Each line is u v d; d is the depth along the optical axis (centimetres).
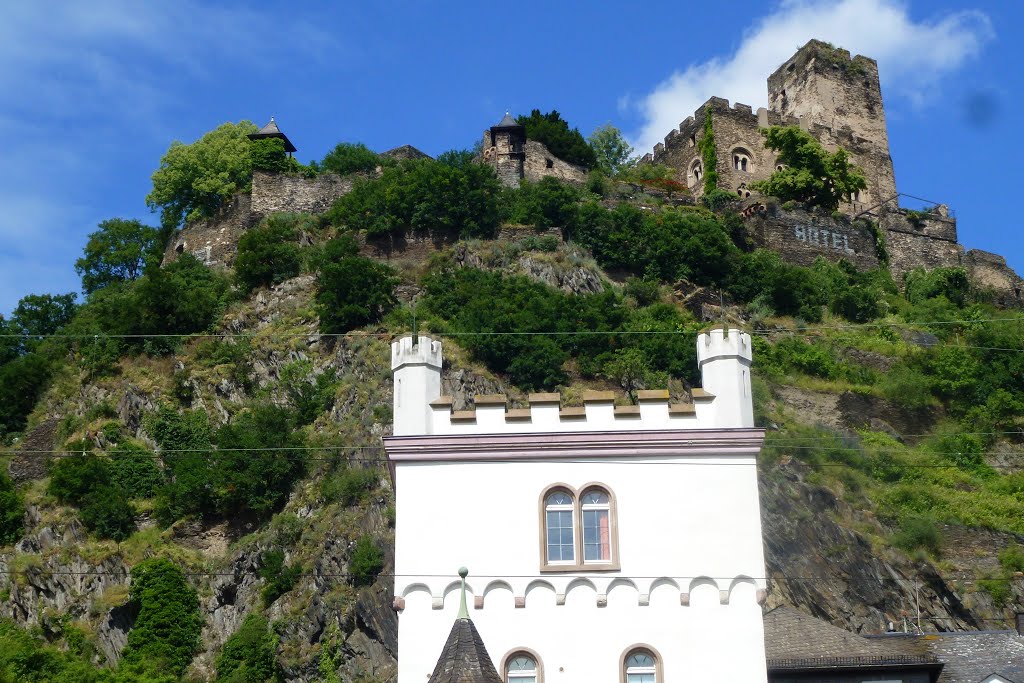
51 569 6525
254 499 6681
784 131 10212
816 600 5766
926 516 6531
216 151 9969
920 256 10656
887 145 11400
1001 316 9581
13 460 7356
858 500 6600
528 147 9931
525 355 7288
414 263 8475
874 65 11644
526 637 3525
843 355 8250
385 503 6306
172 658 6100
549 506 3653
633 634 3522
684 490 3650
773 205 9744
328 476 6725
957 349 8294
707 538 3603
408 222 8594
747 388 3819
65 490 6856
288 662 5834
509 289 7869
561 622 3538
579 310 7712
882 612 5822
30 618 6438
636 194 9862
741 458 3675
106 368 7812
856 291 8994
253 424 7044
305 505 6581
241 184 9938
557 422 3747
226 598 6350
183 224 9638
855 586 5884
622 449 3684
